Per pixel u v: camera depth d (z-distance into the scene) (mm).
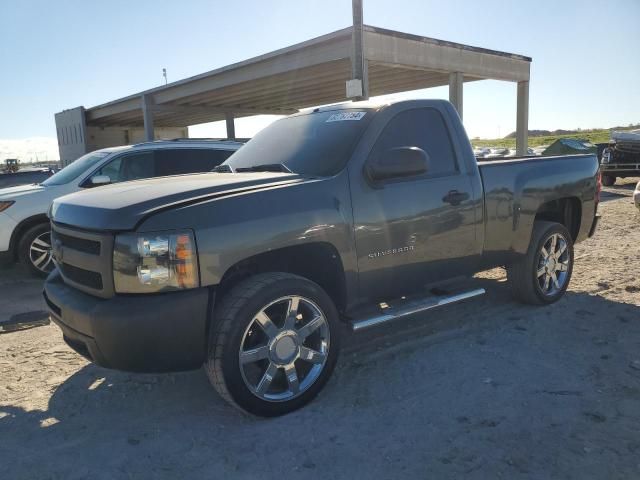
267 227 3240
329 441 3066
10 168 38031
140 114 31875
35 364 4348
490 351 4211
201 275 3041
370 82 22656
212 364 3168
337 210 3553
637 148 18781
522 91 20766
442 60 16547
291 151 4148
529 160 5105
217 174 4051
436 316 5082
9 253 7246
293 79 20047
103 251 3072
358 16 13359
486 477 2689
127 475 2838
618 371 3797
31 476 2857
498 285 6043
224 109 28734
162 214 3020
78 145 36125
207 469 2865
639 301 5328
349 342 4531
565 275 5449
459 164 4379
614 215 11758
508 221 4723
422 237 4043
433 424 3199
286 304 3383
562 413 3262
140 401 3688
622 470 2703
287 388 3424
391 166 3684
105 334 2969
